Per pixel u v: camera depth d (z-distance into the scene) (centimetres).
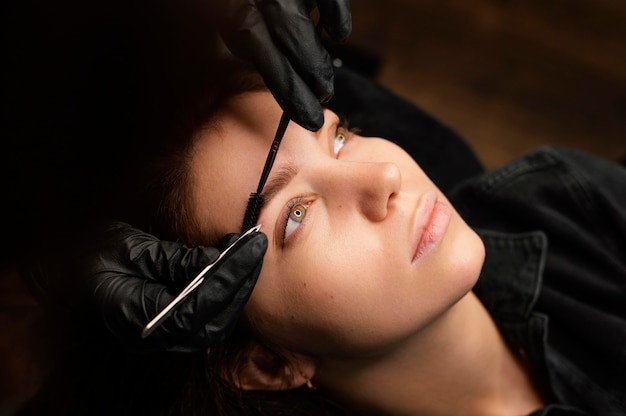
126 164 81
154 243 78
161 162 84
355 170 80
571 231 109
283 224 82
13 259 80
